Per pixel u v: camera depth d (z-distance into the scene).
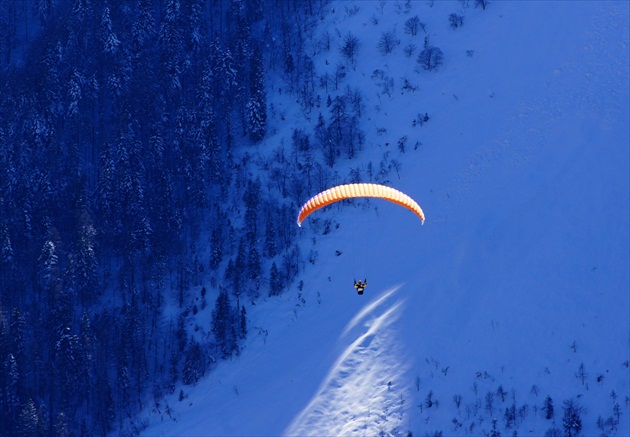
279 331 160.38
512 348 141.38
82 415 159.25
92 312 171.00
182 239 177.75
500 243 158.38
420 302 150.00
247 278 169.12
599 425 130.75
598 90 184.88
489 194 169.50
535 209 163.50
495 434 130.50
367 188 87.81
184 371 158.00
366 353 143.88
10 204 181.75
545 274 151.38
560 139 177.00
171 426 150.38
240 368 156.50
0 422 158.00
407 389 137.75
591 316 144.62
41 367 162.38
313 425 136.75
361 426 134.75
